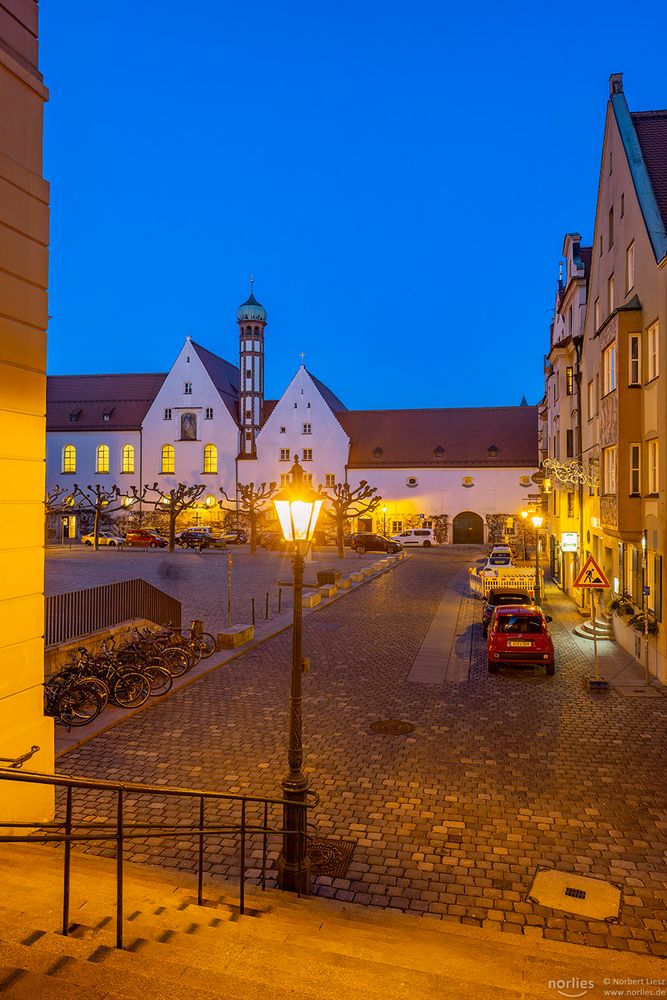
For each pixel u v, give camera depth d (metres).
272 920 5.88
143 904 5.83
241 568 39.25
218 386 67.88
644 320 17.17
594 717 13.14
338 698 14.44
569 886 7.36
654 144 19.41
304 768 10.66
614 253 20.58
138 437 68.06
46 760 8.40
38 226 8.34
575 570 27.78
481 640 20.39
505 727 12.59
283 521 7.48
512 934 6.29
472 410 65.12
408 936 5.81
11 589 7.96
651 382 16.69
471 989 4.36
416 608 26.28
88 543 59.00
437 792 9.77
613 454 19.50
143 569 38.19
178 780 10.25
